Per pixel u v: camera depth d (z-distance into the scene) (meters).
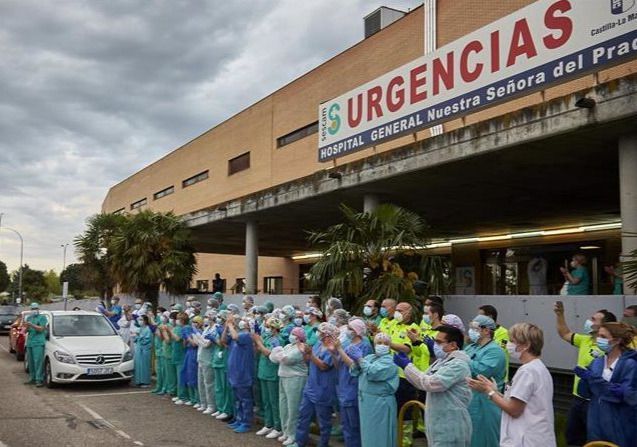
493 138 9.91
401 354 6.51
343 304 10.40
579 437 6.77
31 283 76.25
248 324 9.34
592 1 8.42
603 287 18.66
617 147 9.76
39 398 12.01
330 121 14.03
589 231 19.48
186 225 21.38
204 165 35.72
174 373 12.24
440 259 10.80
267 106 29.45
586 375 5.65
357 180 12.83
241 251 30.75
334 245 10.46
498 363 5.96
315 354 7.71
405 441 7.53
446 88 10.84
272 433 8.73
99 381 13.13
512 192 13.94
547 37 9.02
